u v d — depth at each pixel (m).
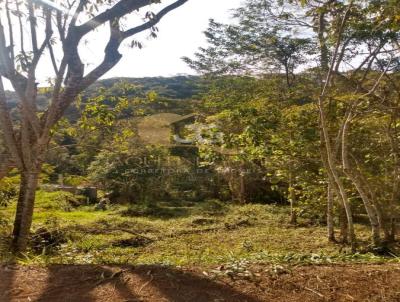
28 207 6.22
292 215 13.55
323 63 11.00
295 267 4.25
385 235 9.79
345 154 8.62
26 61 6.05
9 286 3.79
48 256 5.11
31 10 6.16
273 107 10.59
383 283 3.82
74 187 18.41
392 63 9.71
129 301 3.44
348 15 8.78
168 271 4.03
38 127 6.13
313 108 10.05
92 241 10.09
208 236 11.66
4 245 6.00
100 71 6.21
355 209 11.77
